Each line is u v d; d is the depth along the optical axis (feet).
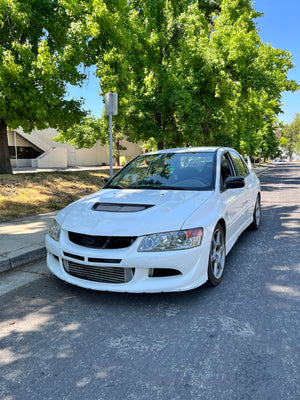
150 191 13.01
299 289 11.60
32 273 13.67
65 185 35.50
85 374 7.29
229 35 54.70
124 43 36.42
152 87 46.06
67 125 39.73
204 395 6.55
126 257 9.81
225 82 47.34
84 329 9.20
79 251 10.35
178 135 49.14
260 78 59.72
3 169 36.88
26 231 19.08
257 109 82.02
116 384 6.93
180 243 9.95
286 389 6.68
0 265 13.71
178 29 45.68
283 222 23.17
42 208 26.03
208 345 8.28
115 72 36.65
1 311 10.41
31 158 112.16
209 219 11.05
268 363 7.52
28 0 30.86
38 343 8.58
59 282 12.66
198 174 13.89
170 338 8.63
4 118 32.55
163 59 46.80
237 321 9.43
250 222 18.85
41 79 30.48
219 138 70.13
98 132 79.97
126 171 15.75
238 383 6.88
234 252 16.07
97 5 31.91
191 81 45.37
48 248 11.66
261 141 160.25
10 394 6.71
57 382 7.04
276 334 8.73
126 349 8.19
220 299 10.87
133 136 51.13
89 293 11.57
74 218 11.39
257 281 12.37
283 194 41.73
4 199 26.53
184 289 10.03
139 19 45.01
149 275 10.00
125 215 10.75
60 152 112.88
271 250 16.34
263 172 112.57
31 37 34.53
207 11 63.16
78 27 31.48
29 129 39.34
